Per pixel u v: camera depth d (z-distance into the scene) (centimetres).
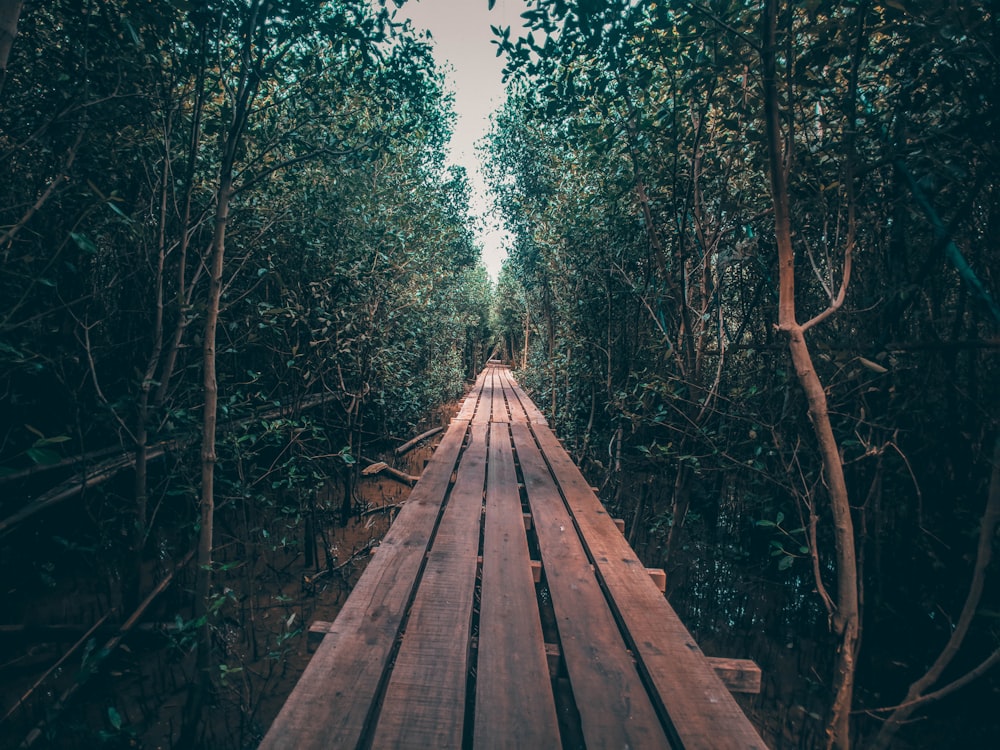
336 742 136
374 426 800
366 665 170
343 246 507
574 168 543
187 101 336
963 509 296
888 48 222
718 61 245
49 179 295
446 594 226
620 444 568
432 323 913
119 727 204
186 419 316
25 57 262
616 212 446
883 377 298
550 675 184
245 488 401
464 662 177
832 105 235
